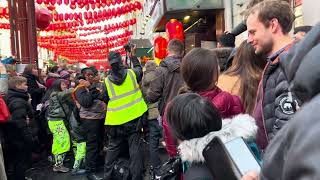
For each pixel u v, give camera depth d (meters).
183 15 10.35
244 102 3.13
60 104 7.81
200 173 2.04
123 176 5.97
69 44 27.36
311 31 1.01
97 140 7.37
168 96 5.25
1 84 6.22
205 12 9.85
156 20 11.56
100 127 7.39
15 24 12.06
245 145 1.79
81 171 7.43
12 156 6.26
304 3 3.67
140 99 6.00
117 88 5.92
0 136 5.95
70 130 7.84
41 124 8.54
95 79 8.00
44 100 8.66
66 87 8.15
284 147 0.95
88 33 23.20
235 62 3.31
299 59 1.01
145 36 22.86
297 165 0.83
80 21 15.45
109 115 5.96
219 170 1.74
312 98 0.92
